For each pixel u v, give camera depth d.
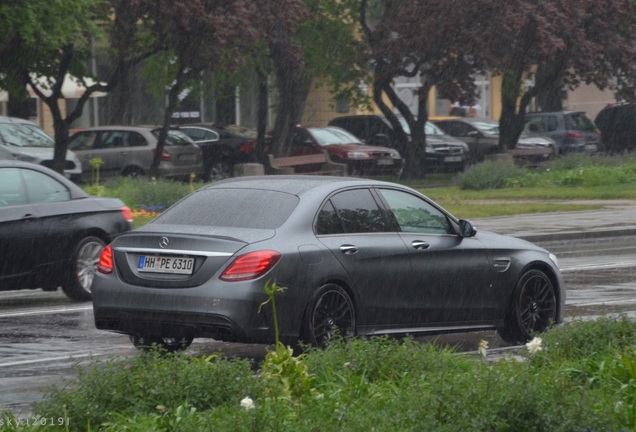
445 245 29.27
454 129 116.38
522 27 95.50
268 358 19.84
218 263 25.67
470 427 16.78
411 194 29.55
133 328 26.59
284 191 27.58
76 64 87.19
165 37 83.56
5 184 37.34
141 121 132.25
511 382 18.14
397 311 28.20
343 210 27.78
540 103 130.75
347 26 105.06
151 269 26.34
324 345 26.52
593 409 17.59
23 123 83.38
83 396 18.86
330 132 102.69
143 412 18.56
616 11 102.12
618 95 109.06
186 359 20.27
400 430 16.75
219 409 18.00
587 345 23.69
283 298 25.77
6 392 24.30
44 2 72.31
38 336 32.25
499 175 90.06
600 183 89.44
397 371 21.58
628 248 56.78
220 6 82.38
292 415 17.62
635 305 36.97
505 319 30.56
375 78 101.44
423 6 95.12
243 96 128.12
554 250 56.06
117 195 67.25
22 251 37.19
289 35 98.38
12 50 78.19
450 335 32.81
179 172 94.56
